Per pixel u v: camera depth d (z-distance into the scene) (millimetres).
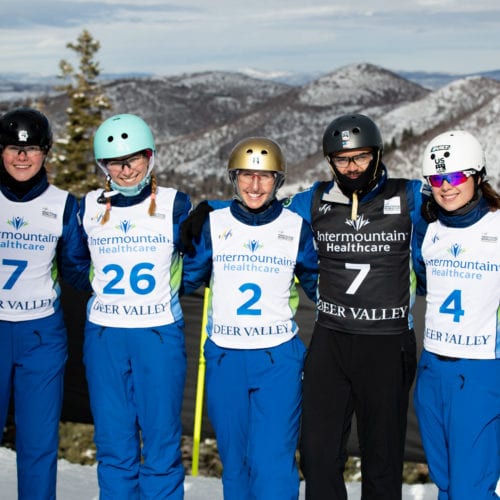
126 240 3258
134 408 3289
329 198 3320
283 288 3305
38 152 3264
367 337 3191
